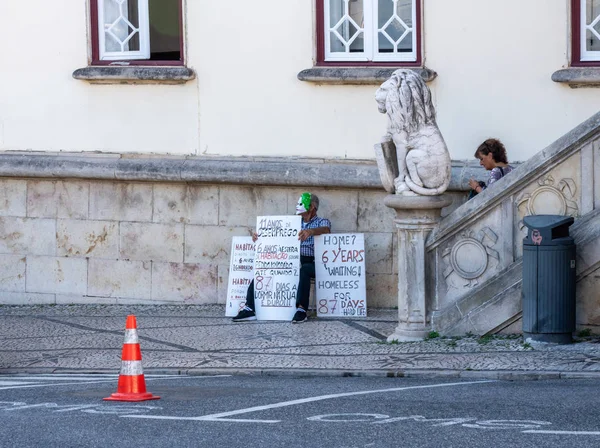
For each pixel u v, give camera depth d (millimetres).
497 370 10086
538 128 13875
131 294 15352
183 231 15062
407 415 7863
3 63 15773
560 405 8180
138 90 15227
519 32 13859
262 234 13953
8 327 13945
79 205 15500
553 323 10953
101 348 12281
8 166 15555
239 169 14594
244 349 11875
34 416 8070
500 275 11602
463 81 14070
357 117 14391
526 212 11539
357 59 14547
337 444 6914
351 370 10438
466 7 14016
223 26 14875
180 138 15109
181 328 13406
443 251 11836
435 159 11641
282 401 8617
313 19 14539
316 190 14461
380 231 14273
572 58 13781
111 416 7980
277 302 13820
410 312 11883
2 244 15875
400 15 14391
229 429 7426
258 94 14773
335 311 13875
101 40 15508
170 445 6965
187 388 9562
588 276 11344
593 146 11320
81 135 15477
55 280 15680
